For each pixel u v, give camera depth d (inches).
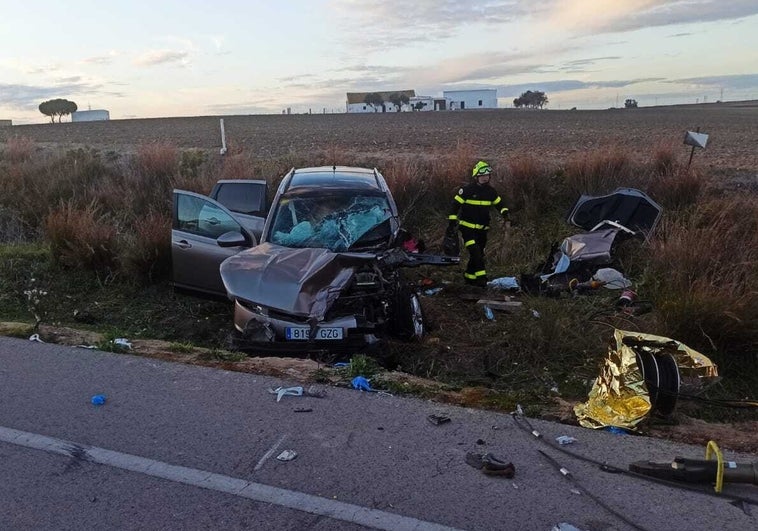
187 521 122.4
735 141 1019.9
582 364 235.8
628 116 2508.6
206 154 672.4
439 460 144.3
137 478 136.9
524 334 249.4
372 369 198.8
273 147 957.8
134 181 516.7
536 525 120.9
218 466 141.5
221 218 279.1
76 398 176.1
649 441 155.8
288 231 265.7
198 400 175.2
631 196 377.1
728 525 121.4
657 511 125.7
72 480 136.2
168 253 331.6
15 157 703.7
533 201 436.5
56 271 347.3
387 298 240.4
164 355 211.0
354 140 1131.3
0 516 123.8
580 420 167.6
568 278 324.5
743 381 227.5
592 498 129.7
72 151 674.8
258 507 126.6
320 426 160.4
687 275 284.7
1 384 185.2
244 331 223.1
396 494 130.9
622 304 288.2
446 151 831.7
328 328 217.9
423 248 289.0
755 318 240.1
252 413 167.5
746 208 368.2
